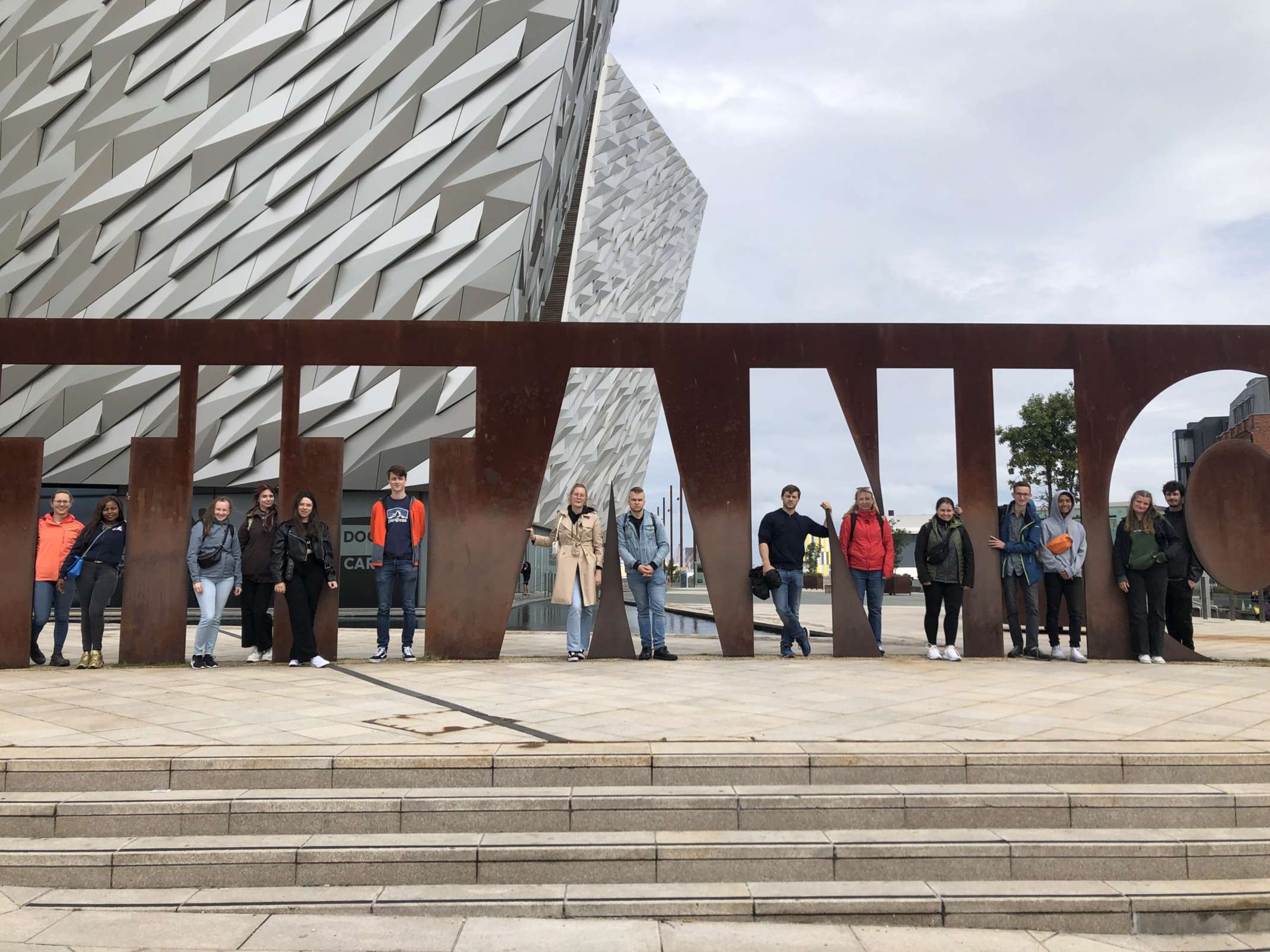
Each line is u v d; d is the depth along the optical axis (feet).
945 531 30.99
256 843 13.76
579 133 79.56
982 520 32.12
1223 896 12.88
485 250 55.42
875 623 33.83
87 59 59.06
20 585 29.81
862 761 15.34
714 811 14.42
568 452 104.88
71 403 59.41
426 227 55.67
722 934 12.23
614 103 128.26
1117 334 32.73
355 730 17.74
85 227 58.44
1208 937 12.62
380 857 13.42
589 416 113.29
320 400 57.98
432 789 14.99
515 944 11.73
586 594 31.40
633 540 31.94
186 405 31.14
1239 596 63.72
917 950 11.87
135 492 30.63
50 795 14.75
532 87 55.57
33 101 59.52
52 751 15.67
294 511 29.66
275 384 58.39
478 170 55.62
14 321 31.37
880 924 12.69
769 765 15.26
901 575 33.78
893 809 14.49
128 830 14.20
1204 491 31.76
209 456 58.75
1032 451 87.35
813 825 14.44
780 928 12.45
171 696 22.52
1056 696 22.40
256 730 17.83
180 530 30.68
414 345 31.99
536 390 32.07
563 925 12.37
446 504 31.65
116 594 63.67
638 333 32.35
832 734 17.29
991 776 15.39
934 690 23.57
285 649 30.58
